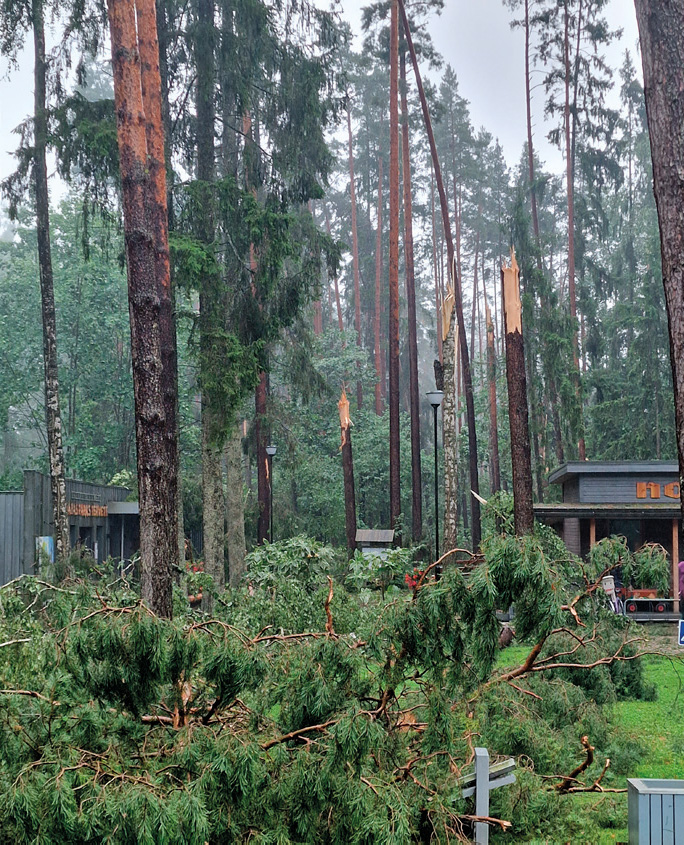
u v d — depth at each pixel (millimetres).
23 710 6203
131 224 10602
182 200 19703
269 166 21625
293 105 21469
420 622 6453
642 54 7152
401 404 63344
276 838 5516
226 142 23453
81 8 17953
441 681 6629
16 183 19750
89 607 6793
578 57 42281
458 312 36438
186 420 38594
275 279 19844
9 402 38719
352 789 5504
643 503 27734
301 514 43031
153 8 14719
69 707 6223
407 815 5645
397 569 17906
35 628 7121
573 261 43281
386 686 6684
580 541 28078
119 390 40531
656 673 16797
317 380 29953
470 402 36000
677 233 6855
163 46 20031
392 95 32156
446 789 6488
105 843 4844
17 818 4820
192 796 5055
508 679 7648
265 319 20766
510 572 6371
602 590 7902
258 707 6438
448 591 6438
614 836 7402
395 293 32125
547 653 10836
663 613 25469
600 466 27656
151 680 6168
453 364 25734
